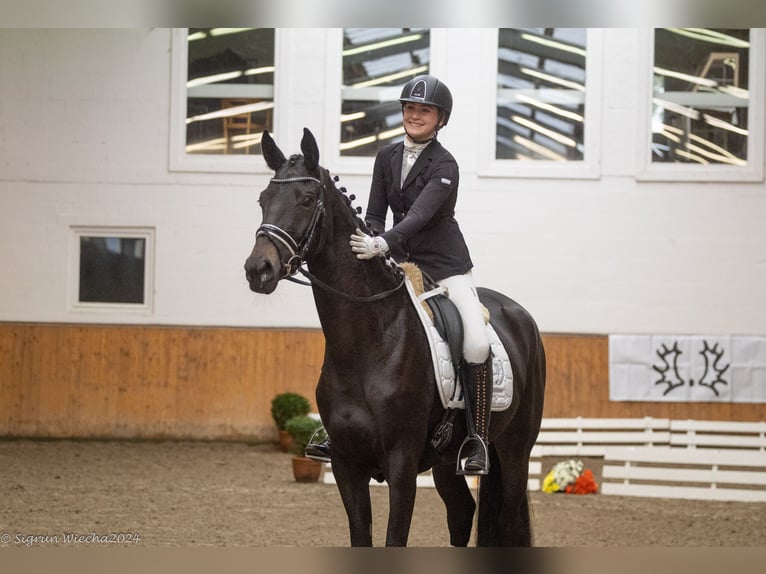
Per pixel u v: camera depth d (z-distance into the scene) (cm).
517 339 624
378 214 567
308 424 1196
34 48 1538
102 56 1537
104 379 1526
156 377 1526
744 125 1515
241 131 1543
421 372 524
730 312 1492
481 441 546
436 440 548
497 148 1528
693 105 1519
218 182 1527
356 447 516
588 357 1498
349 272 514
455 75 1523
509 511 625
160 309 1526
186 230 1527
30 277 1535
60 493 1047
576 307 1501
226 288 1525
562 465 1204
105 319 1530
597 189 1506
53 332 1531
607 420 1452
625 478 1190
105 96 1537
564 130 1523
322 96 1534
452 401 543
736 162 1513
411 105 548
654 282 1498
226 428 1517
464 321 554
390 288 529
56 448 1423
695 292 1495
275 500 1046
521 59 1530
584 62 1526
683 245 1498
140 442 1498
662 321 1498
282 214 485
